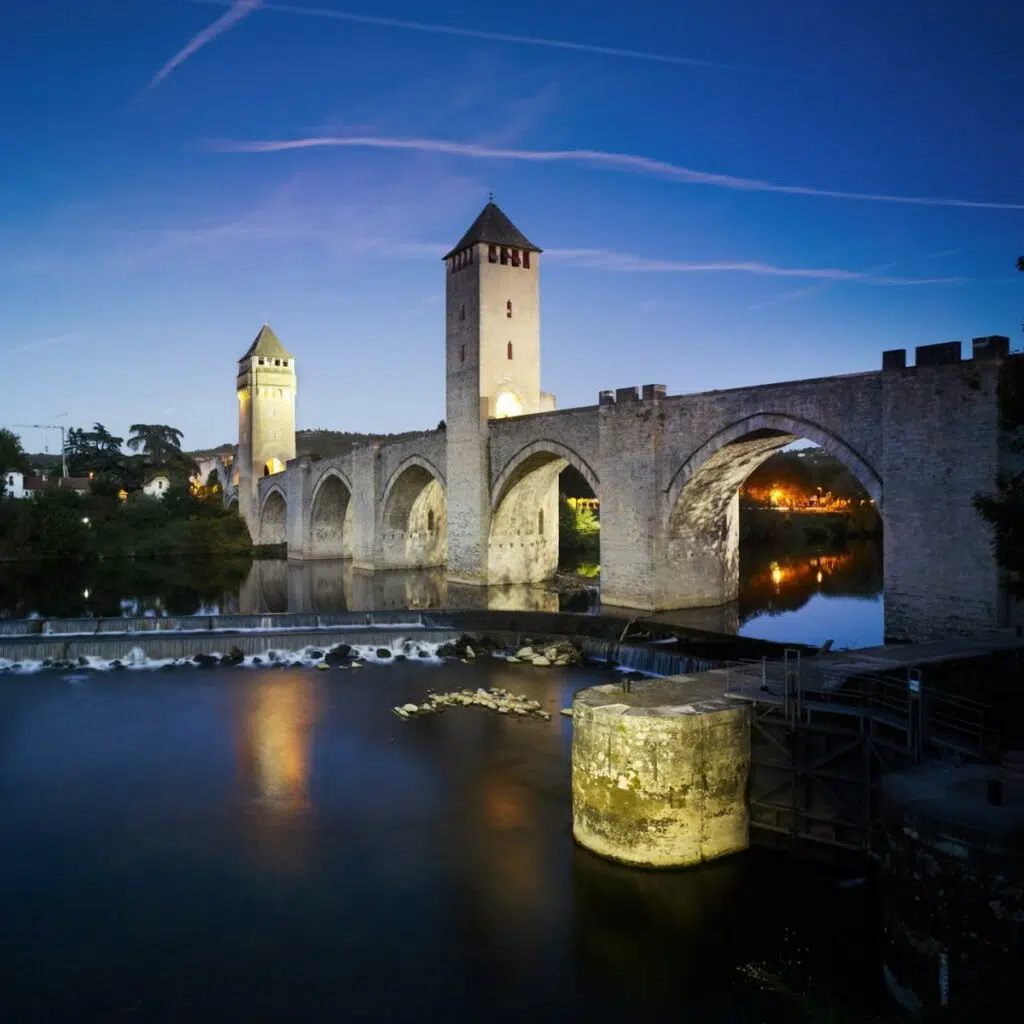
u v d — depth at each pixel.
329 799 22.23
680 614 42.78
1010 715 20.31
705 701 18.98
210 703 31.39
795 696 18.80
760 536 91.62
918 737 16.70
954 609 28.98
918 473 30.00
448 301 60.31
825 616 44.97
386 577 71.06
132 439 138.25
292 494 93.75
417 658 38.38
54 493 93.50
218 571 81.44
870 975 14.94
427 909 16.92
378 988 14.54
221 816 21.27
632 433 43.97
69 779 23.83
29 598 63.12
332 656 38.53
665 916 16.62
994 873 12.51
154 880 18.11
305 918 16.64
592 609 48.34
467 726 28.20
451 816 21.08
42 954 15.51
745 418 37.66
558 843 19.48
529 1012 13.98
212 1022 13.73
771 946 15.72
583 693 19.81
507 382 57.59
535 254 58.72
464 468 58.81
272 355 109.25
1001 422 26.30
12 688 33.72
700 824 17.97
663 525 42.81
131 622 42.81
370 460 74.56
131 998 14.29
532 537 60.16
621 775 17.98
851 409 33.03
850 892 17.36
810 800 18.23
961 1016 8.74
